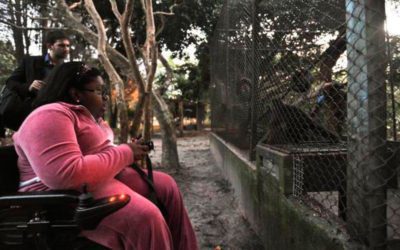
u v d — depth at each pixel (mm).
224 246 3383
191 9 11055
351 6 1810
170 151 7211
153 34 4840
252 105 3979
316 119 2775
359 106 1774
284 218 2668
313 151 2598
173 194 2273
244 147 4777
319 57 2551
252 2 3883
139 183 2236
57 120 1840
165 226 1843
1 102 3068
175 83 14828
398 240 1725
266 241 3188
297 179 2619
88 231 1861
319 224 2104
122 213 1806
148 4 4812
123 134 4879
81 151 1957
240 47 4824
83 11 10500
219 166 7055
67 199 1746
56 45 3246
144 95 4746
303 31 2686
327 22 2389
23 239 1776
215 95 8641
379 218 1725
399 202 1988
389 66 2123
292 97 2953
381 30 1709
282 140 3123
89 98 2148
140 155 2133
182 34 11758
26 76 3207
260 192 3385
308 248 2229
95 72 2176
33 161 1804
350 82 1839
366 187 1742
